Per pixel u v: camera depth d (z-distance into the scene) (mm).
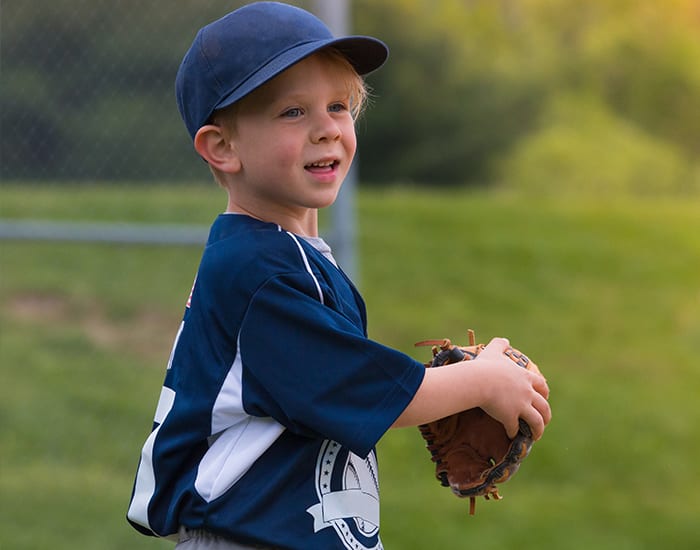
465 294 30000
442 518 15141
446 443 5859
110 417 18500
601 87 61656
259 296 5293
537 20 62375
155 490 5660
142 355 21953
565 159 58094
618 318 28828
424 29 59000
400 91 58250
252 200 5664
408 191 53000
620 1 63781
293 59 5332
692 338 27359
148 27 14531
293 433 5418
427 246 33844
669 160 59000
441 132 58469
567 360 25438
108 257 26141
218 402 5398
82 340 22359
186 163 14797
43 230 14734
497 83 59250
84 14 14727
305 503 5371
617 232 37281
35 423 17938
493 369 5473
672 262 34344
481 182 58375
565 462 18359
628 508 16375
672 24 63375
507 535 14750
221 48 5480
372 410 5211
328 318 5289
